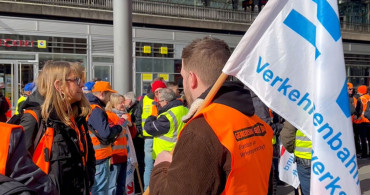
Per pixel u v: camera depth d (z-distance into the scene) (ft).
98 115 13.39
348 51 67.26
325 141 5.87
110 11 46.26
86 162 8.88
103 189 13.97
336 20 5.92
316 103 5.91
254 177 5.24
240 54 5.87
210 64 5.59
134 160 16.75
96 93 15.57
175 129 15.49
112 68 46.50
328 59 5.89
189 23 52.95
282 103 6.12
